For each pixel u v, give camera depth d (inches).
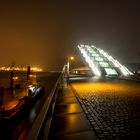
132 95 611.8
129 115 338.3
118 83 1221.1
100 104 464.8
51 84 3142.2
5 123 765.3
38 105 1386.6
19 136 740.0
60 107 426.0
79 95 649.0
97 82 1392.7
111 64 3703.3
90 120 309.9
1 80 4347.9
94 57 4047.7
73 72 4621.1
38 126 99.3
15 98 1118.4
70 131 252.7
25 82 1700.3
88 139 222.5
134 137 224.4
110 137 227.3
